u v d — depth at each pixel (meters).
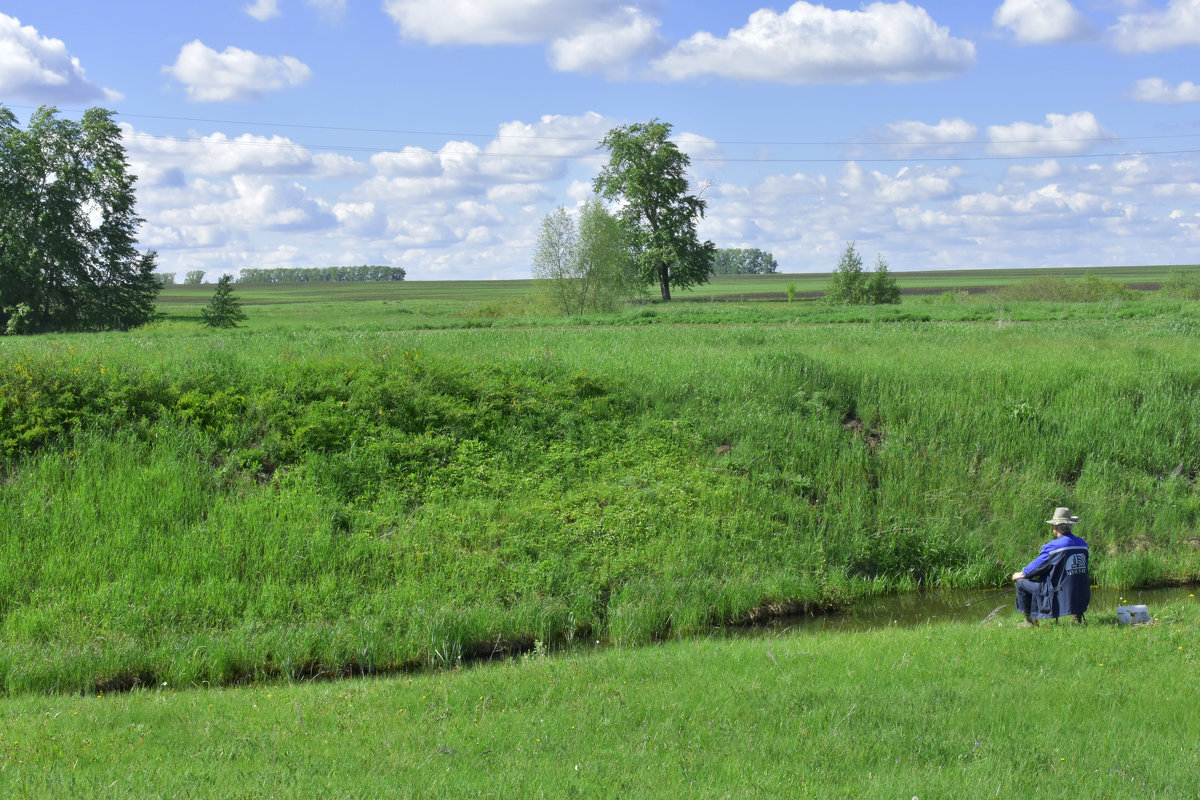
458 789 5.23
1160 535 14.65
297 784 5.32
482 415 15.70
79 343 23.00
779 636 11.03
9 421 13.52
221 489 13.05
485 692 7.77
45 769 5.69
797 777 5.43
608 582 12.38
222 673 9.65
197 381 15.29
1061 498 15.31
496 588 11.78
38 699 8.42
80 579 10.96
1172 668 7.76
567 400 16.55
